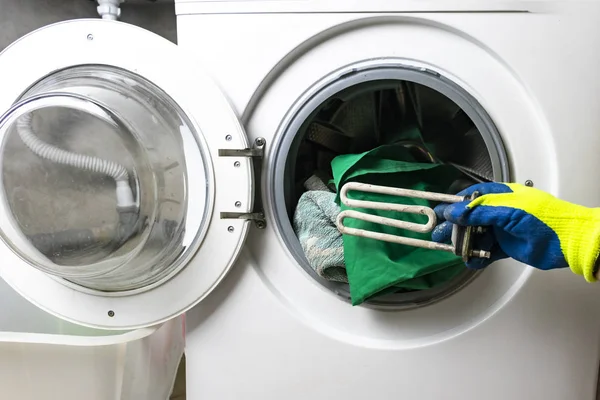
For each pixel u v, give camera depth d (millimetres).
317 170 893
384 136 903
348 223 713
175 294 768
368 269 688
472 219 598
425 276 729
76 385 848
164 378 981
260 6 723
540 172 727
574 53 695
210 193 735
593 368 745
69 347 828
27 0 1109
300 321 776
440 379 768
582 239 562
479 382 764
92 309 789
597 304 730
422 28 729
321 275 743
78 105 669
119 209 704
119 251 722
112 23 718
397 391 777
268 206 776
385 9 710
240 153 724
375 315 776
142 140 709
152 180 714
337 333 781
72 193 708
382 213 710
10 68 738
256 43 731
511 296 747
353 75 740
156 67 722
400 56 735
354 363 777
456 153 871
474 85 727
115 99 714
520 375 756
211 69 741
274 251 784
